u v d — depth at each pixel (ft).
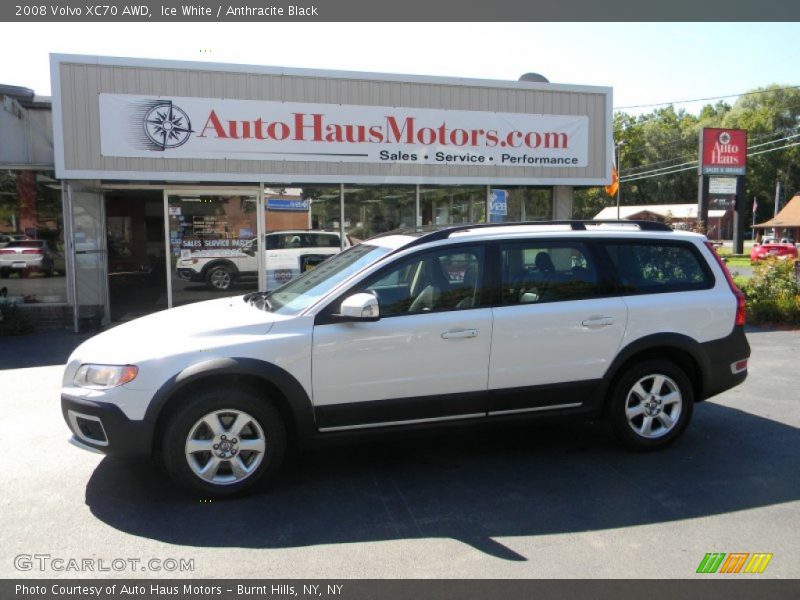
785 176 234.17
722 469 15.35
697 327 16.51
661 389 16.55
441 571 10.85
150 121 32.71
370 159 35.99
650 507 13.30
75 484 14.49
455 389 14.89
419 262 15.12
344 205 37.93
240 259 37.35
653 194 240.53
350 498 13.82
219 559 11.28
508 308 15.23
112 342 14.25
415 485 14.51
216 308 16.35
